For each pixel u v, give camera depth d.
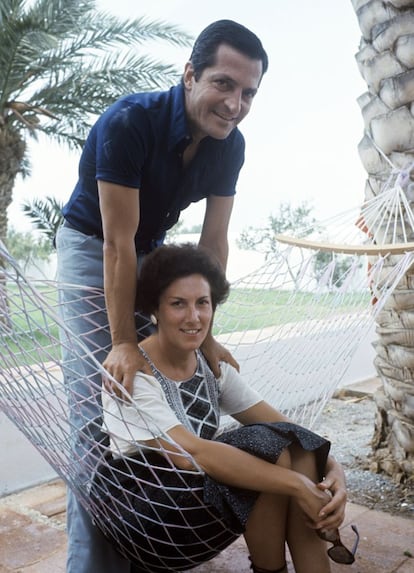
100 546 1.70
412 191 2.37
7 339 1.50
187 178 1.77
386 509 2.39
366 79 2.52
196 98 1.58
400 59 2.33
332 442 3.22
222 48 1.53
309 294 2.34
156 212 1.80
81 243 1.81
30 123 6.45
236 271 8.62
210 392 1.65
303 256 2.30
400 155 2.40
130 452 1.48
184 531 1.45
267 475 1.39
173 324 1.52
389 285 2.27
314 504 1.39
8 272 1.34
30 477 2.68
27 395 1.54
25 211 5.73
